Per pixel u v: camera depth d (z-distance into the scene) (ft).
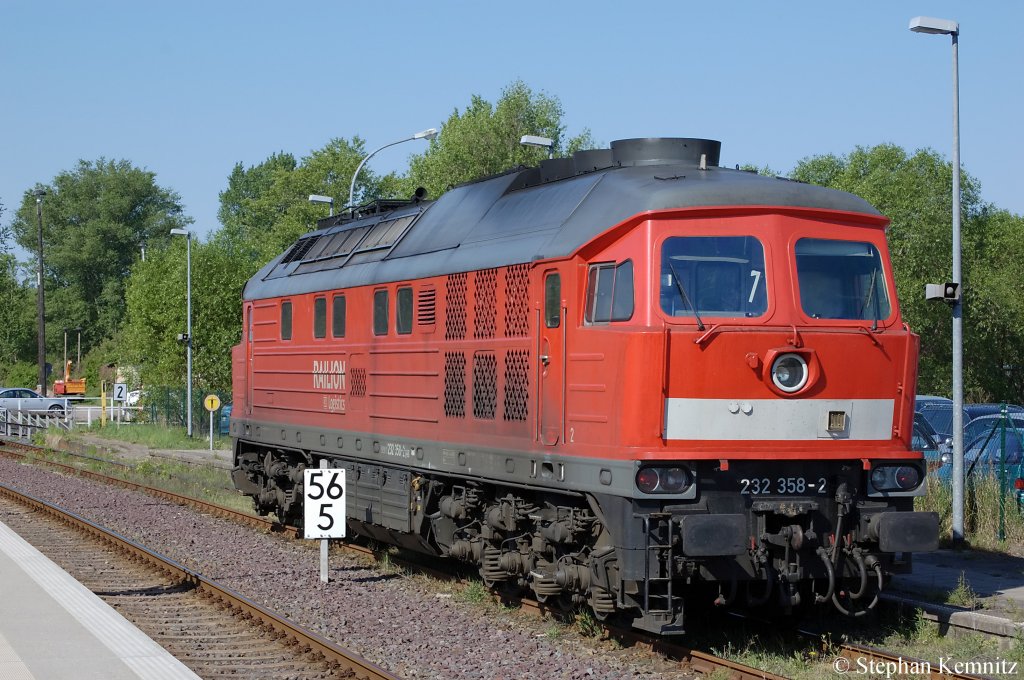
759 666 29.76
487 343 37.06
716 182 31.71
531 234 35.47
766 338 30.48
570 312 32.68
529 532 36.52
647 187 31.91
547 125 171.01
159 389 153.58
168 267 156.66
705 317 30.50
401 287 43.37
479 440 37.52
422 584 43.32
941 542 49.14
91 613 33.47
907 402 31.96
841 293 31.89
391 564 47.88
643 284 30.55
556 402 33.24
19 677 26.02
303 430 52.75
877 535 31.01
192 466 93.25
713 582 32.27
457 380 39.06
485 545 38.78
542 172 39.60
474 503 39.01
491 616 37.24
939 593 36.47
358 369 46.98
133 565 48.06
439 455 40.16
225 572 45.91
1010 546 48.55
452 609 38.32
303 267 54.85
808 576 31.09
